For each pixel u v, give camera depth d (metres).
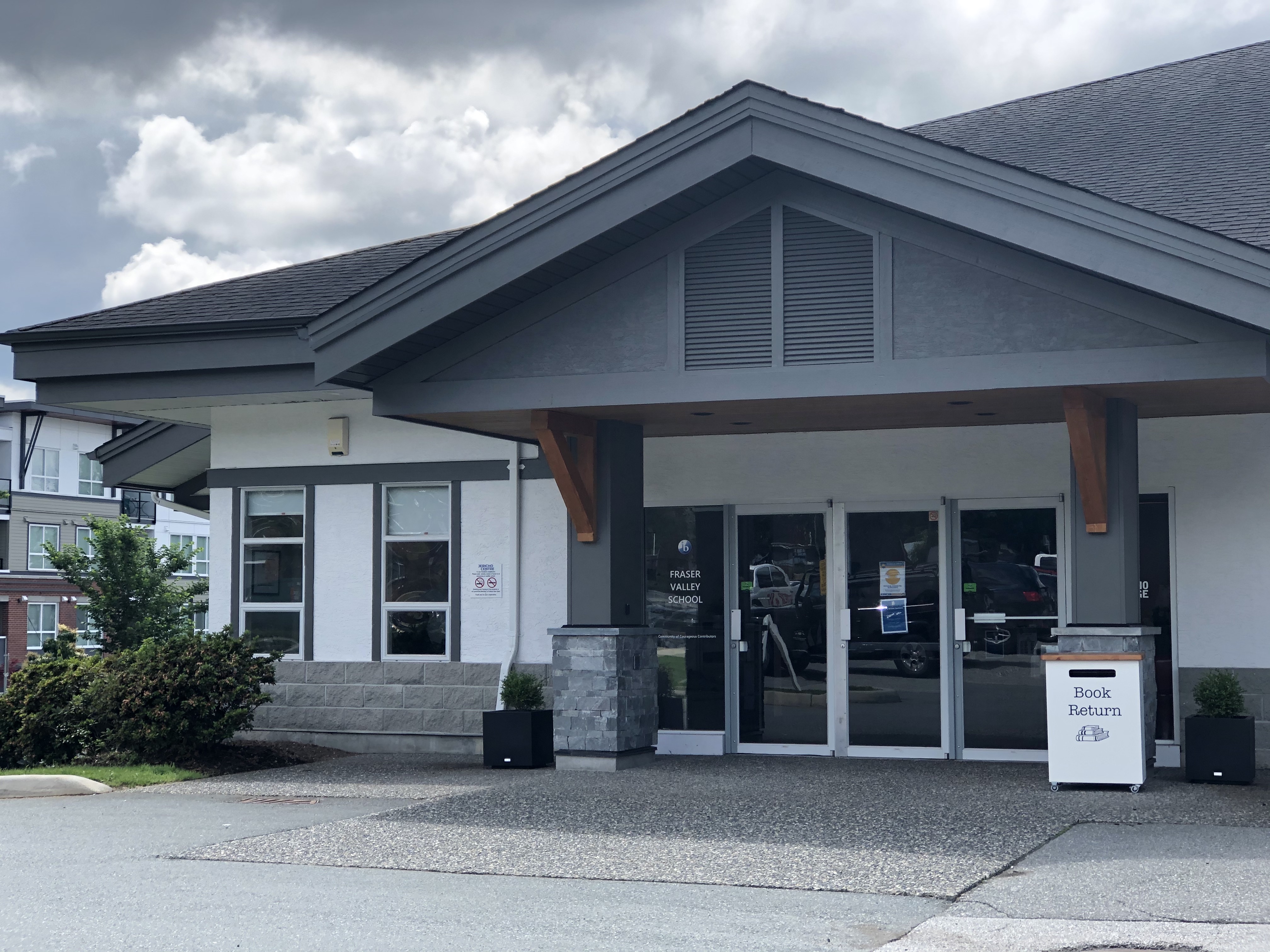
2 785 11.47
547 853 8.23
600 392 11.25
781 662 13.74
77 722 13.44
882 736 13.34
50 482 52.66
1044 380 10.07
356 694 14.89
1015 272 10.17
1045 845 8.27
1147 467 12.67
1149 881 7.24
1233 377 9.63
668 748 13.98
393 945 6.10
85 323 14.50
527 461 14.51
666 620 14.09
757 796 10.41
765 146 10.45
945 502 13.28
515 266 11.02
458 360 11.66
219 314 14.15
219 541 15.52
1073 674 10.64
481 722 14.45
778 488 13.80
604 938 6.20
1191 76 15.55
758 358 10.87
